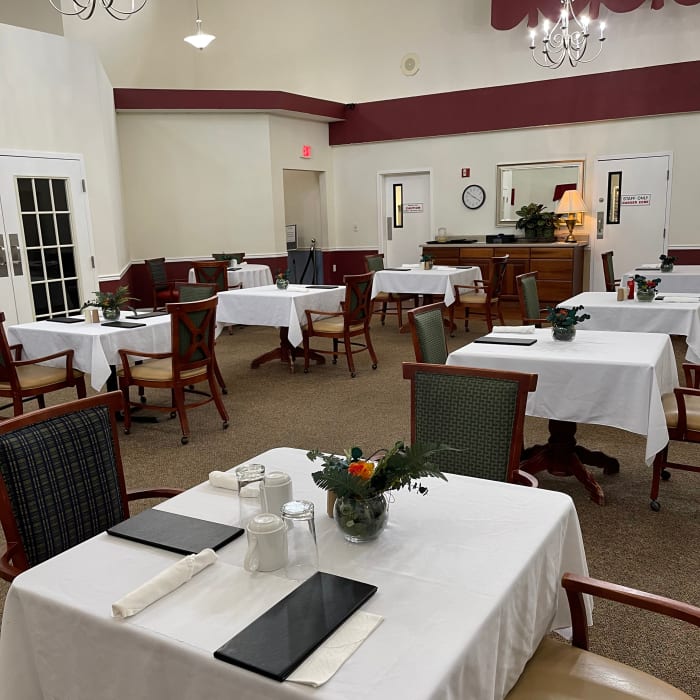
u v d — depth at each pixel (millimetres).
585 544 2684
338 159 10367
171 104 8562
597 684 1287
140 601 1174
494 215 9367
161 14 9945
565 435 3229
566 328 3354
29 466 1672
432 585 1235
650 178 8305
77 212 6688
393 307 9531
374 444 3990
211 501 1676
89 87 6777
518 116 8875
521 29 8898
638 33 8234
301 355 6215
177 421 4559
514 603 1250
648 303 4723
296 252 10672
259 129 9125
